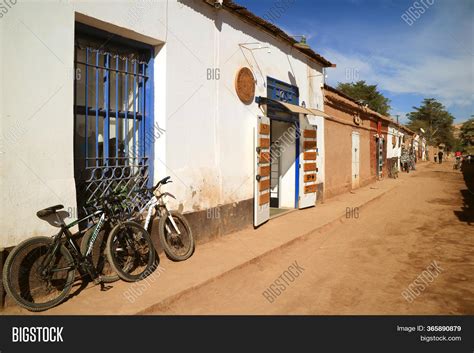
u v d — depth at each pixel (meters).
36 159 4.00
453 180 22.66
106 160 5.09
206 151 6.69
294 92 10.29
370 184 19.30
